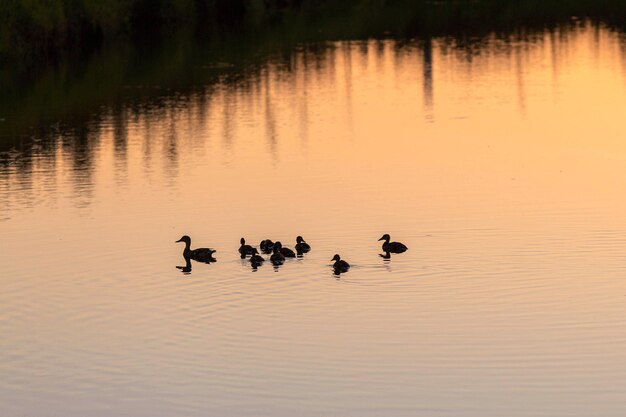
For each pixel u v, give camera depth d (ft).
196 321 88.12
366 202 121.19
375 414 72.59
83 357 82.07
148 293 94.53
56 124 172.86
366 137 155.63
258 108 180.45
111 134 163.43
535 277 95.76
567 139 150.61
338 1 358.64
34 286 96.94
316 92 193.77
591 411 72.54
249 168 139.13
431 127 161.38
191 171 138.31
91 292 95.14
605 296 91.20
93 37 271.69
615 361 79.41
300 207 119.96
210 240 109.09
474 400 74.23
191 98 192.13
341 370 78.69
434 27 287.48
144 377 78.54
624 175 130.11
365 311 89.20
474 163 138.31
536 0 336.70
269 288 94.84
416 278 96.37
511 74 207.21
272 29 292.20
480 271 97.50
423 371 78.48
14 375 79.56
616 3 320.29
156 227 113.91
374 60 229.45
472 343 82.74
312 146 150.92
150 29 298.35
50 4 251.39
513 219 112.88
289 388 76.33
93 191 129.49
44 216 119.03
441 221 112.98
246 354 81.66
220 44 264.11
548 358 79.97
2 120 177.68
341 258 102.17
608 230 108.27
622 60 218.38
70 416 73.46
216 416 72.69
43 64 237.86
